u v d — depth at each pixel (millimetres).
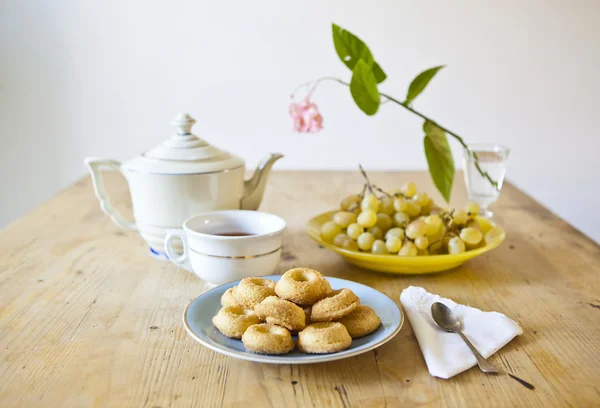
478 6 1761
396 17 1771
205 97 1827
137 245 835
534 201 1084
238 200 781
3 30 1759
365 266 725
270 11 1768
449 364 499
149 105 1827
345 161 1883
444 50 1794
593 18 1759
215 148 774
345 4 1762
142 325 586
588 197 1895
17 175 1871
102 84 1808
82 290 673
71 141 1847
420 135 1858
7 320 595
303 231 890
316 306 524
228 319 526
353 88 772
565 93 1817
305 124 832
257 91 1826
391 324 539
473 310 594
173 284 694
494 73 1808
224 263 646
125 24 1769
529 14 1764
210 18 1771
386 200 785
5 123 1829
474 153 875
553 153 1866
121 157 1863
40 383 480
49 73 1794
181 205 733
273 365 508
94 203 1056
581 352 533
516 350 538
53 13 1751
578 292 672
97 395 464
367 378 490
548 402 456
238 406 451
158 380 486
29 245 829
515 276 721
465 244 733
